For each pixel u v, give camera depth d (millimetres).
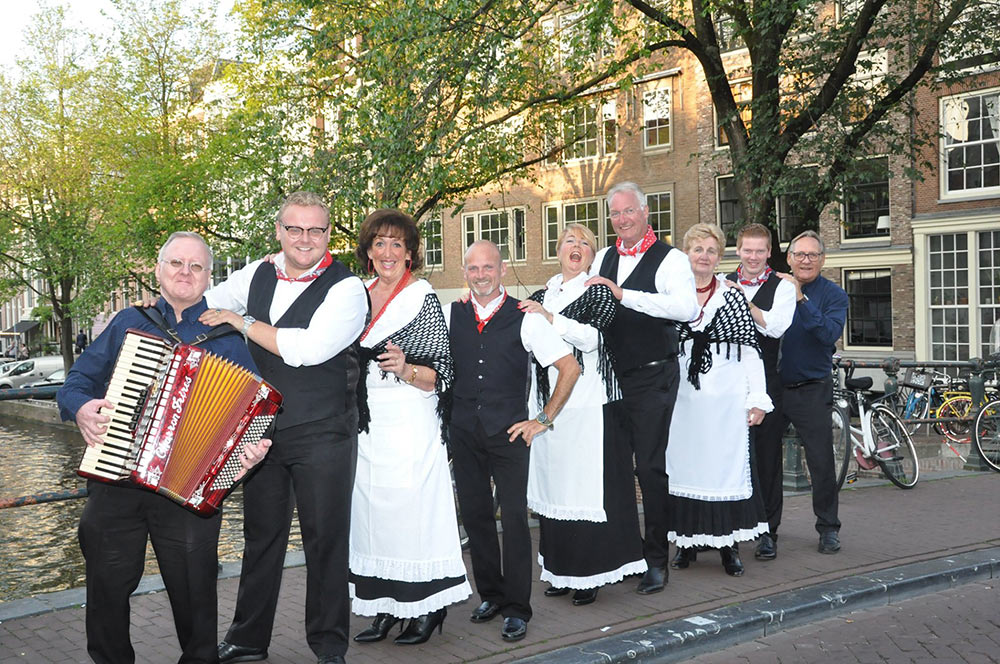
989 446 10070
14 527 10648
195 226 22266
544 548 4980
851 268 21016
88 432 3164
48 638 4320
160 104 24750
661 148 24406
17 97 27750
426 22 13242
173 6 24594
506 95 15055
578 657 4113
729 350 5523
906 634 4750
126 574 3480
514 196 28062
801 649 4547
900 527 6855
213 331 3574
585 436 4816
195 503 3287
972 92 18953
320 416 3879
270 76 19156
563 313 4922
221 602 4863
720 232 5555
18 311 55812
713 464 5484
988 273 19031
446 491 4297
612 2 13109
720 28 14953
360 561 4320
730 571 5539
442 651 4227
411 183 13938
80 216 28469
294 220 3775
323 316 3771
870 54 14141
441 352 4199
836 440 8523
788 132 13570
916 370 17156
